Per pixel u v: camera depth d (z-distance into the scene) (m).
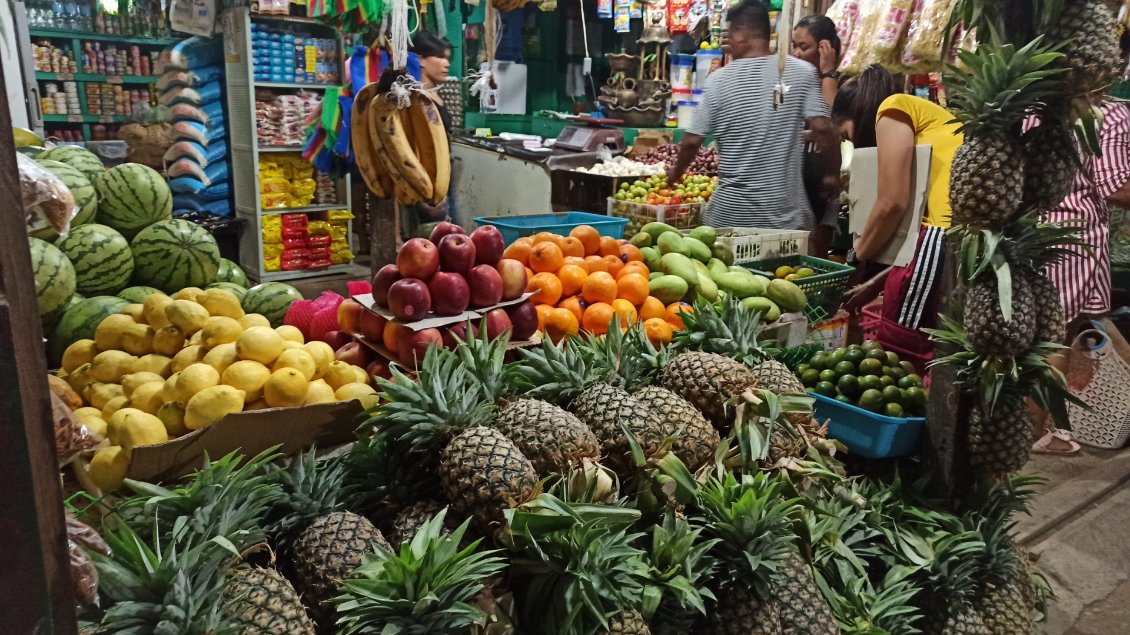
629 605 1.52
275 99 6.59
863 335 3.95
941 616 2.10
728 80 4.16
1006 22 1.96
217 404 1.59
